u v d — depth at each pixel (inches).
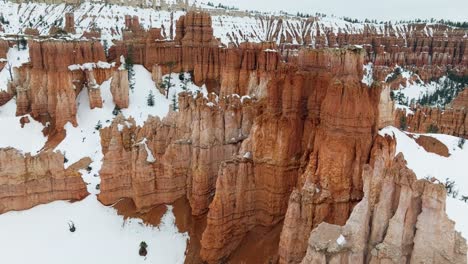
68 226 2020.2
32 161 2095.2
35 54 3449.8
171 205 2068.2
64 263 1812.3
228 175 1605.6
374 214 1117.1
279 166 1606.8
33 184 2100.1
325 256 1065.5
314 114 1587.1
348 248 1085.1
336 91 1348.4
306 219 1339.8
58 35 5462.6
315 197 1346.0
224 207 1595.7
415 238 1031.0
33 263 1803.6
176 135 2219.5
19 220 2023.9
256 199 1680.6
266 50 3412.9
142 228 1991.9
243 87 3659.0
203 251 1630.2
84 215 2087.8
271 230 1648.6
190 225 1899.6
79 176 2208.4
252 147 1679.4
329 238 1085.8
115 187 2155.5
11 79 4188.0
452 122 4421.8
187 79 4534.9
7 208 2055.9
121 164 2149.4
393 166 1116.5
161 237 1920.5
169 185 2065.7
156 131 2236.7
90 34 5556.1
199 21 4584.2
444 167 3380.9
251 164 1663.4
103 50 4133.9
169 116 2329.0
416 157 3366.1
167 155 2057.1
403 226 1036.5
